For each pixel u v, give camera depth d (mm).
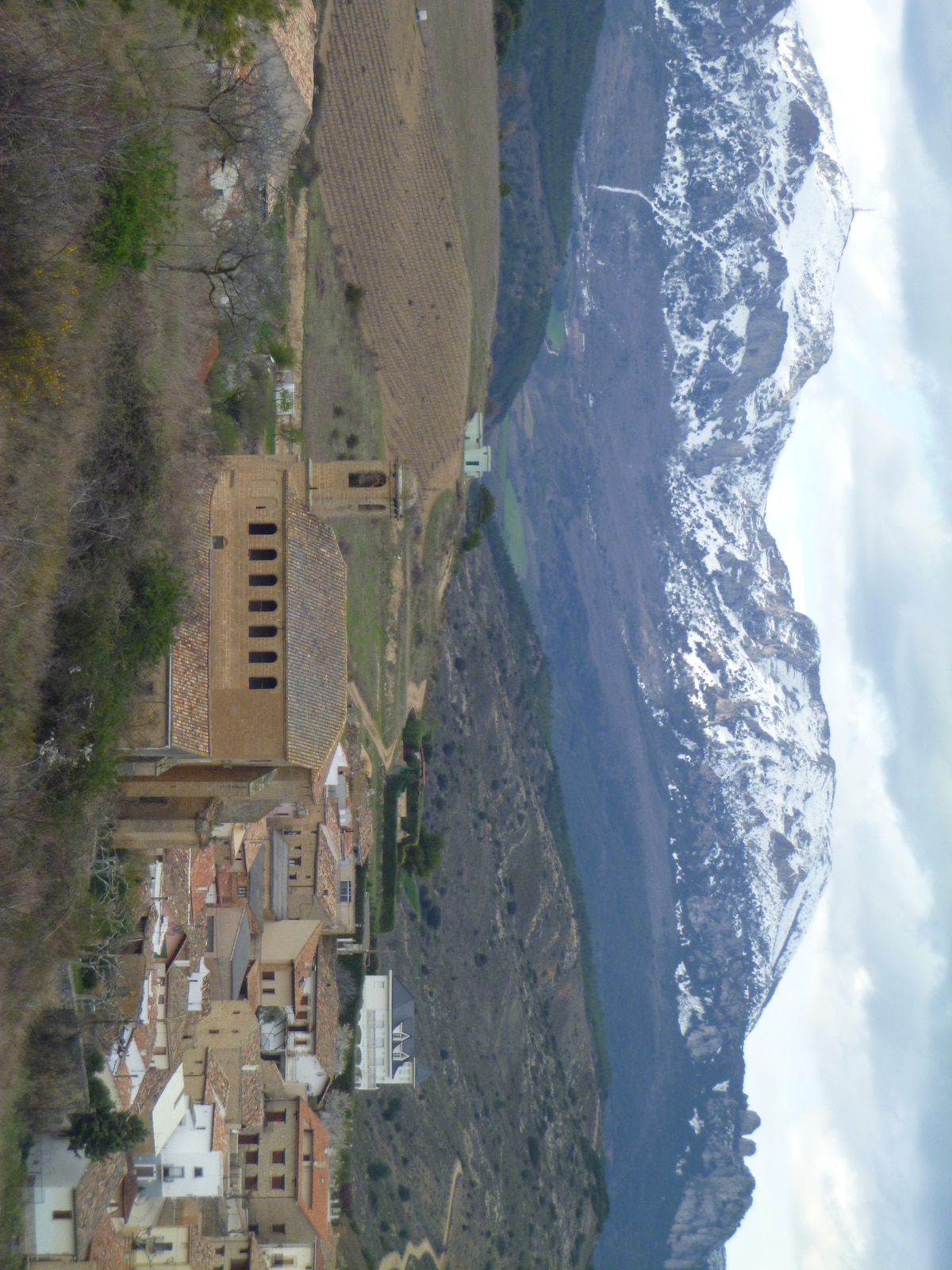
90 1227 53750
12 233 39812
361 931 104938
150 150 47125
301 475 53531
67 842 46625
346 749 101125
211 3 54125
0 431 40688
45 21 42219
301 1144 82625
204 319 59938
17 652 42062
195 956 70125
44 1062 49219
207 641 51500
